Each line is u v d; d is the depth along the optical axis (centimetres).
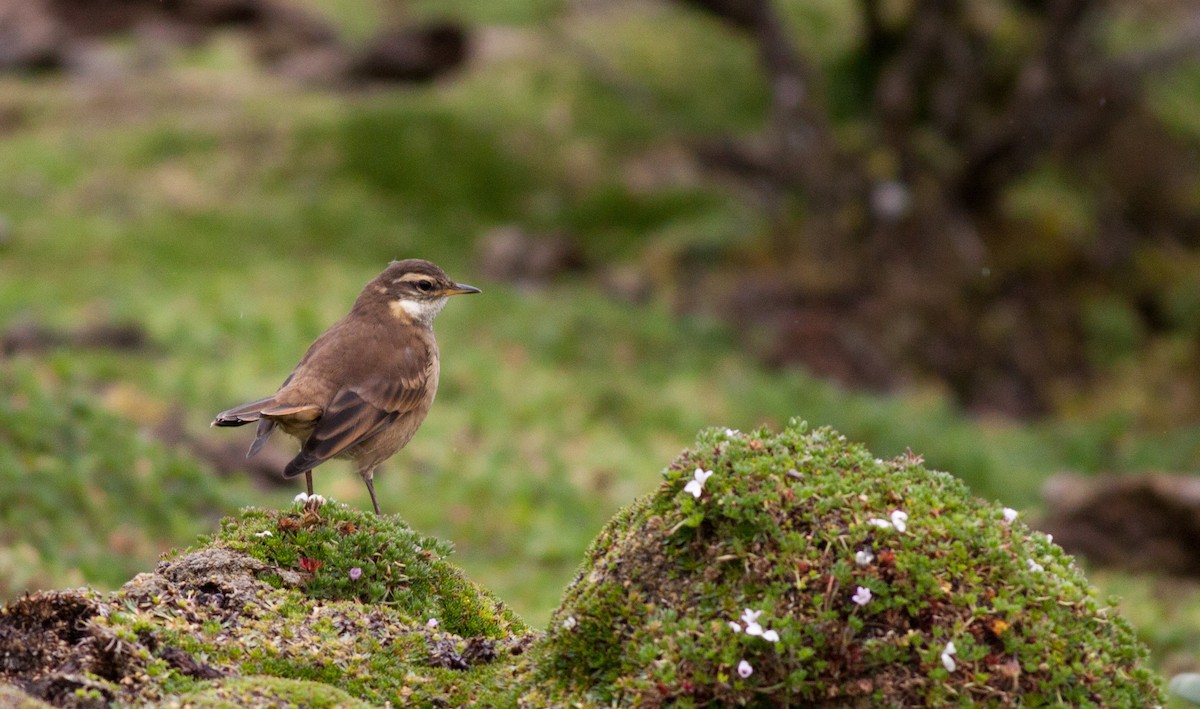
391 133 2877
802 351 2419
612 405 1989
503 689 491
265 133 2848
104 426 1366
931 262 2647
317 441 683
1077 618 459
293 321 2061
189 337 1931
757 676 438
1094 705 436
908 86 2631
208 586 519
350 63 3197
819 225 2659
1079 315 2705
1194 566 1542
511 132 2978
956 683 430
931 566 449
